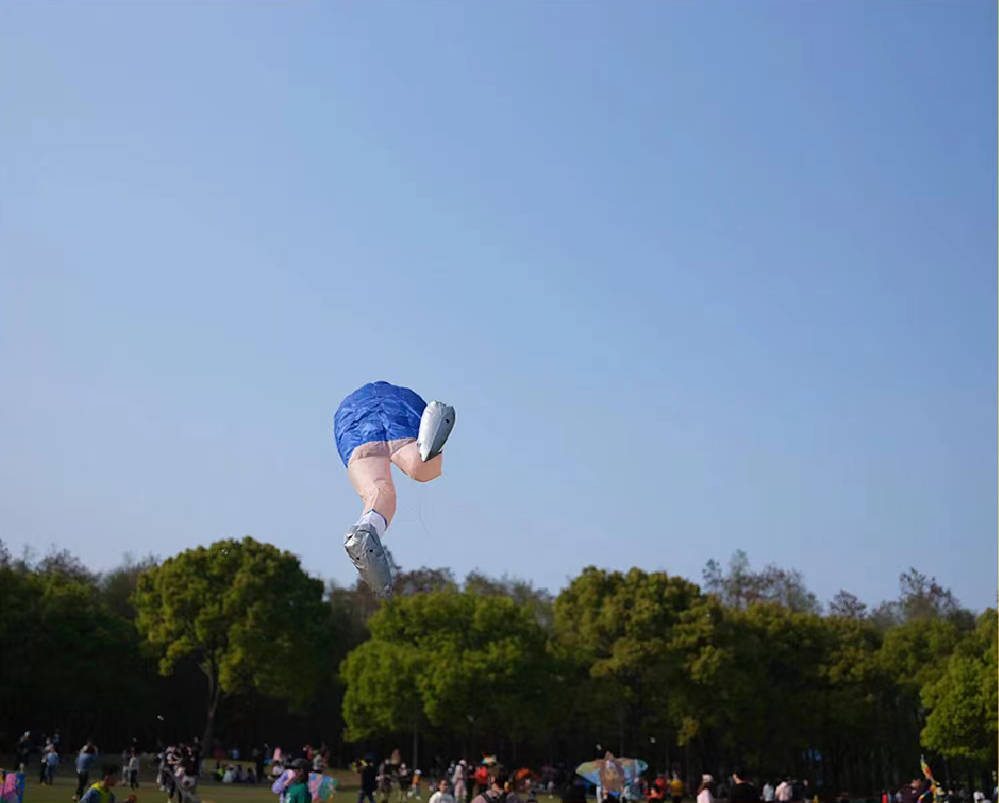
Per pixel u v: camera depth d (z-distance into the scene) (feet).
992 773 288.10
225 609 245.04
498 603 254.27
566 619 270.26
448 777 241.76
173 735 300.40
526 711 242.17
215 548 253.24
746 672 260.62
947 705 245.04
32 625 248.73
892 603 417.69
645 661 247.50
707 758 279.08
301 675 249.75
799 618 282.97
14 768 199.31
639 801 179.63
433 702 237.86
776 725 271.69
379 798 188.75
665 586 259.19
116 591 318.24
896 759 302.04
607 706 253.44
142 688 266.36
